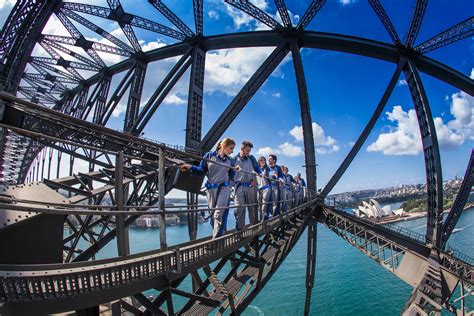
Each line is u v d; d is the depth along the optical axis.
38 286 2.39
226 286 6.06
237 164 7.58
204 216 5.88
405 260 19.31
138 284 3.42
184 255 4.14
